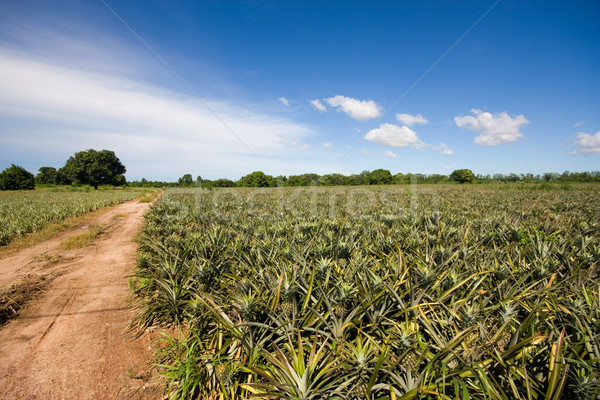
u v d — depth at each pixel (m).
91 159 86.69
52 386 3.41
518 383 2.71
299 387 2.52
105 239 11.77
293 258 5.36
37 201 28.48
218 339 3.70
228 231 8.71
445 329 3.47
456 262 4.66
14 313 5.21
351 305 3.87
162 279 5.24
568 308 3.37
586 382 2.26
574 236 6.89
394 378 2.62
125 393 3.34
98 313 5.25
